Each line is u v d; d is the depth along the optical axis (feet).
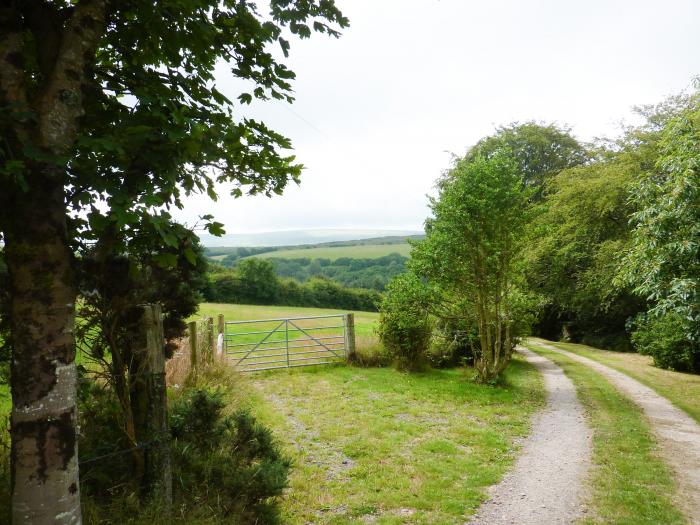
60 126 7.64
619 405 34.17
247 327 87.45
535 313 58.29
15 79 7.53
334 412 31.27
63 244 7.98
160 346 12.75
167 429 12.75
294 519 16.33
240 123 11.73
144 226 9.79
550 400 35.94
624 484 19.34
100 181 8.18
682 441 25.46
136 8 9.80
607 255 66.49
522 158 98.27
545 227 39.88
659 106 74.13
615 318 81.56
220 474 13.76
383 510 17.15
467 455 23.24
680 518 16.31
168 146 9.20
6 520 9.42
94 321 13.08
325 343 57.16
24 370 7.55
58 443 7.74
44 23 8.48
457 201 38.58
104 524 10.78
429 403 33.94
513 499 18.07
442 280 40.57
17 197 7.47
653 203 30.71
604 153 76.64
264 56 11.89
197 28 10.30
